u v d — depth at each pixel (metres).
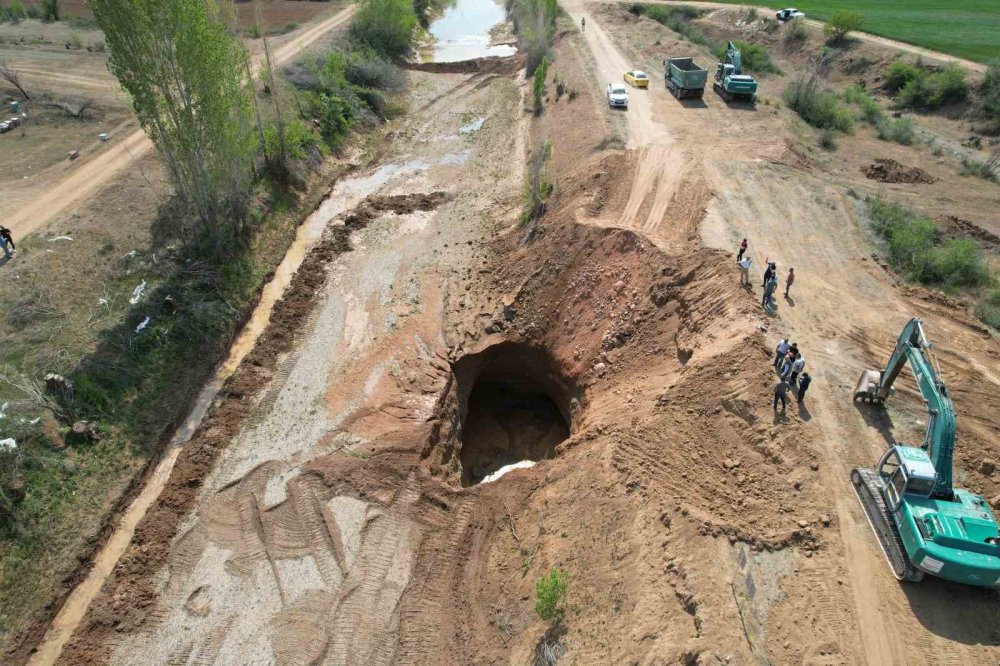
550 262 30.62
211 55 28.12
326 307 30.73
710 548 17.47
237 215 33.72
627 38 60.22
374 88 53.53
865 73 56.72
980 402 20.97
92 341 25.86
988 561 14.75
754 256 27.08
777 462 19.47
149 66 27.02
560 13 69.31
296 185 39.38
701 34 66.69
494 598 19.59
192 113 29.14
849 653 14.90
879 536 17.08
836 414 20.38
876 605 15.79
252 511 21.72
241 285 31.38
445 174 42.44
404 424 25.05
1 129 40.91
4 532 19.78
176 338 27.45
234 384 26.28
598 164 35.34
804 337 23.16
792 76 55.47
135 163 37.28
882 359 22.41
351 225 36.66
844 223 30.16
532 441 28.52
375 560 20.45
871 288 25.86
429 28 77.06
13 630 18.22
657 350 25.50
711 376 22.14
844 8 71.00
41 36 58.31
